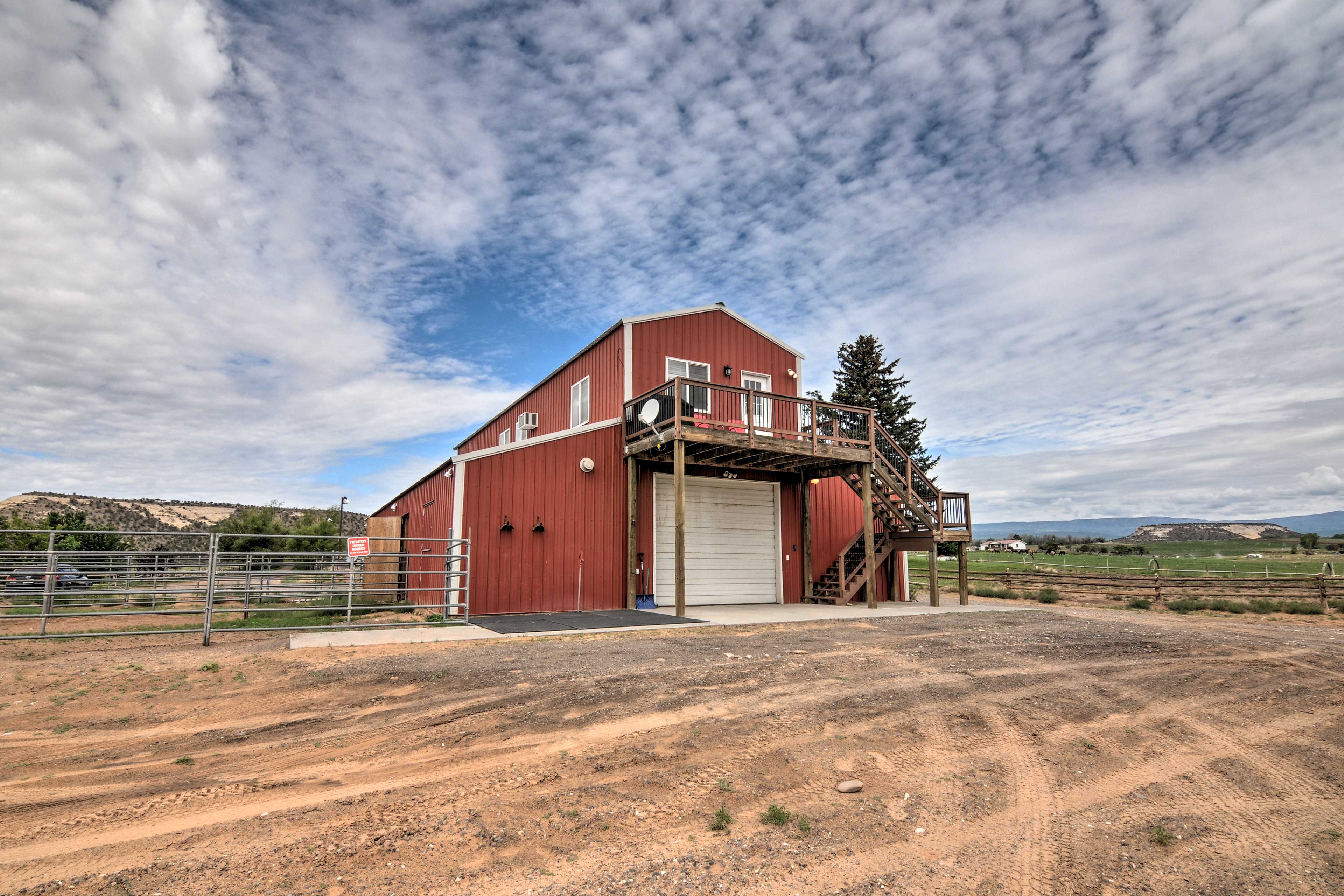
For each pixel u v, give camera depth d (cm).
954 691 717
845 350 4106
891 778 475
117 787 430
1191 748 560
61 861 338
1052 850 376
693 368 1573
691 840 378
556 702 625
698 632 1069
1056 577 2428
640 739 534
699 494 1564
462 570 1217
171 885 318
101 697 614
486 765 479
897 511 1691
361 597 1608
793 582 1672
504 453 1291
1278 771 509
